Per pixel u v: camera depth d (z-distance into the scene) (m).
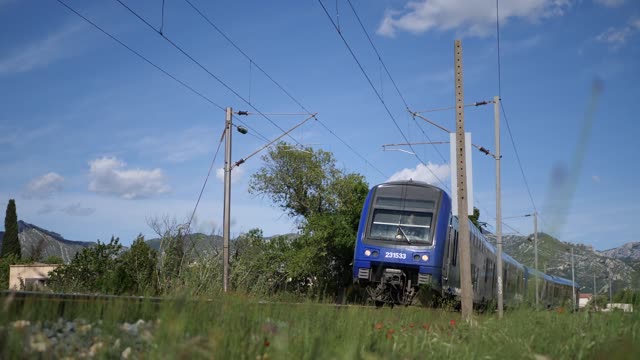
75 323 6.39
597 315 9.12
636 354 6.42
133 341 5.83
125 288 20.20
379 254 21.12
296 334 6.41
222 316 6.62
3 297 5.81
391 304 20.81
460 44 19.75
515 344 7.71
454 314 15.44
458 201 19.11
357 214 43.06
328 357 5.52
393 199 22.02
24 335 5.05
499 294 28.47
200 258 25.25
